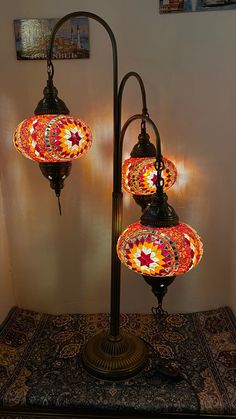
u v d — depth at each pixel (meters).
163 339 1.36
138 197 1.16
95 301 1.56
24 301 1.57
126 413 1.05
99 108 1.33
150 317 1.52
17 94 1.33
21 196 1.45
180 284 1.51
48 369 1.21
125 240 0.84
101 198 1.43
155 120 1.33
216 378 1.15
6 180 1.43
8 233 1.50
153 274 0.81
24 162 1.41
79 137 0.94
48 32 1.27
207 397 1.07
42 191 1.44
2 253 1.46
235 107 1.32
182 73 1.29
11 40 1.29
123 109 1.32
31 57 1.29
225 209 1.42
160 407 1.05
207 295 1.53
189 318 1.50
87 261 1.51
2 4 1.27
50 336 1.40
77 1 1.25
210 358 1.25
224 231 1.45
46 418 1.06
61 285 1.55
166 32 1.26
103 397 1.08
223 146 1.35
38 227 1.48
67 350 1.31
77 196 1.43
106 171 1.40
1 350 1.31
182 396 1.08
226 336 1.37
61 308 1.57
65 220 1.47
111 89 1.32
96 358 1.19
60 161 0.96
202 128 1.34
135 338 1.31
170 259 0.78
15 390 1.12
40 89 1.32
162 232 0.80
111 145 1.37
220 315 1.49
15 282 1.56
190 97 1.31
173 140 1.35
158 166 0.84
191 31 1.26
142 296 1.54
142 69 1.29
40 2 1.26
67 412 1.06
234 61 1.28
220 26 1.25
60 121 0.91
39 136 0.89
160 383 1.13
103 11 1.25
